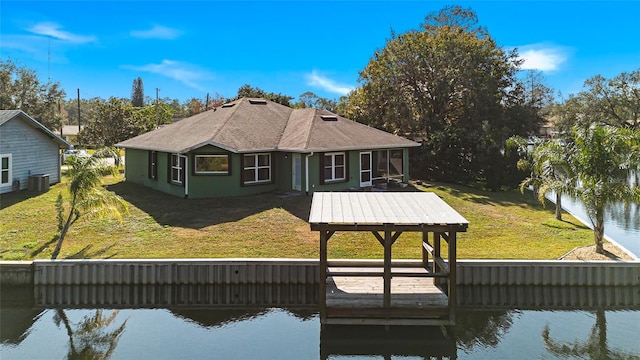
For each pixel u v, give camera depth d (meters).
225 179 21.58
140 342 10.48
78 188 14.25
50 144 24.59
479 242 15.90
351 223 10.01
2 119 21.14
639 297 13.30
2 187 21.44
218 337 10.74
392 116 34.94
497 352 10.09
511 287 13.41
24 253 14.40
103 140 43.94
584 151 14.36
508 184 26.75
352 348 10.25
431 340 10.62
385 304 10.62
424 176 29.50
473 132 29.27
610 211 24.17
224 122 23.86
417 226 10.05
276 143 23.19
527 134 34.34
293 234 16.16
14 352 10.02
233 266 13.40
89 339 10.64
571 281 13.38
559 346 10.34
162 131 26.75
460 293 13.37
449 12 36.97
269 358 9.73
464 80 32.69
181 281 13.38
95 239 15.70
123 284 13.36
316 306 12.93
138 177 25.78
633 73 49.78
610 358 9.74
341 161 23.48
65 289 13.37
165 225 17.12
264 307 12.84
